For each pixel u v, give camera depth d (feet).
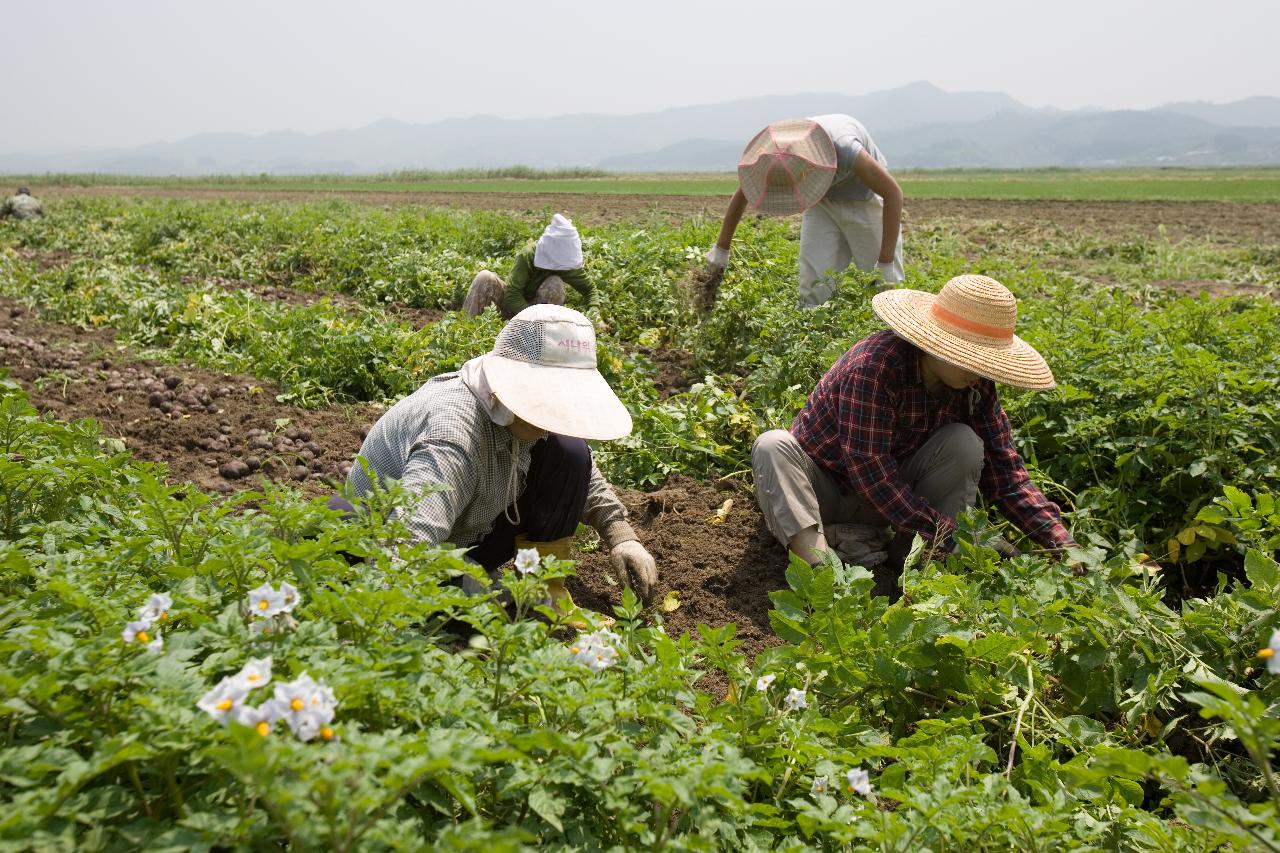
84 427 12.35
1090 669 10.12
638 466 17.38
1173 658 10.04
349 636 7.61
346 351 21.98
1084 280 36.55
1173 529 14.92
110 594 7.80
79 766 5.48
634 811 6.44
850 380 12.85
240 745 4.88
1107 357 17.61
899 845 7.23
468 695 7.02
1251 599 10.02
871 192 21.22
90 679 6.11
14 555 8.34
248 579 8.05
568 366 9.97
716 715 8.22
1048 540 13.16
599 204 84.69
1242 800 9.12
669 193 107.14
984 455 13.60
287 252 40.86
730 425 18.06
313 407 20.85
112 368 22.84
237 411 20.12
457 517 10.77
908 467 13.56
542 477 11.44
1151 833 7.89
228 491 16.49
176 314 27.12
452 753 5.48
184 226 49.55
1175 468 15.24
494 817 6.91
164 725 5.77
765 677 8.45
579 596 13.08
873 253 21.71
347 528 8.23
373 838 5.38
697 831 7.03
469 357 21.58
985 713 10.13
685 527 15.34
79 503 10.79
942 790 7.36
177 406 19.92
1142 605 10.54
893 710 9.91
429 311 31.73
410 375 21.58
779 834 7.85
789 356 19.07
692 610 13.24
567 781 6.49
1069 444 16.20
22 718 6.40
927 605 10.27
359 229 45.21
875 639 9.67
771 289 24.38
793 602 10.03
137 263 41.93
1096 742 9.40
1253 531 11.78
